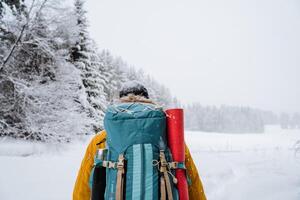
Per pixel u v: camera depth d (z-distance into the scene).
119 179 1.26
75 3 23.34
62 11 15.20
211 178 6.92
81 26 23.20
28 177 6.44
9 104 14.54
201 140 33.56
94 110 22.02
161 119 1.39
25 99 14.28
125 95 1.56
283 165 10.07
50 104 14.85
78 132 15.74
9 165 7.73
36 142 14.30
